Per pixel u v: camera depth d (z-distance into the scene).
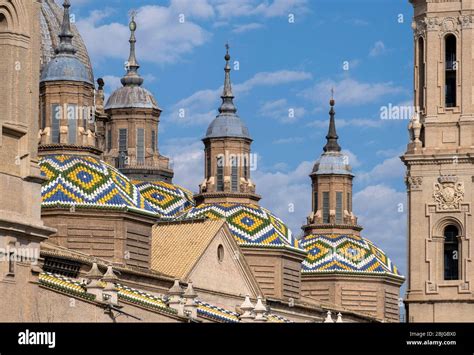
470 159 184.12
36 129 118.31
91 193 189.75
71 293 144.12
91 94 195.62
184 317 166.12
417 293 184.50
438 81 186.25
